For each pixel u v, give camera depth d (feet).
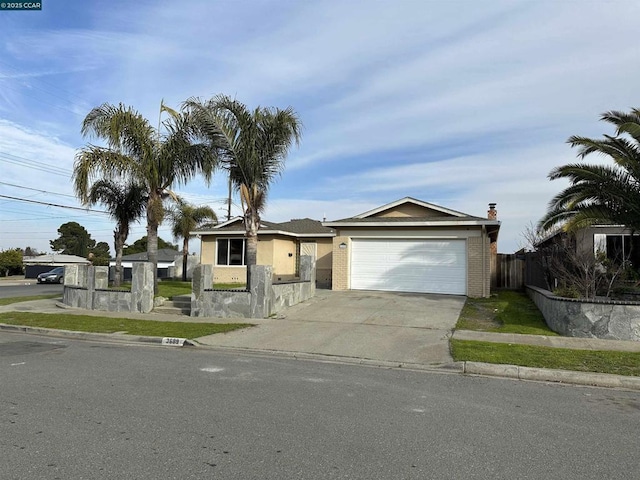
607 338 33.53
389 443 14.79
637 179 42.55
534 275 63.57
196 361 27.89
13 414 17.22
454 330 36.99
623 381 23.15
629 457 13.96
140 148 54.49
